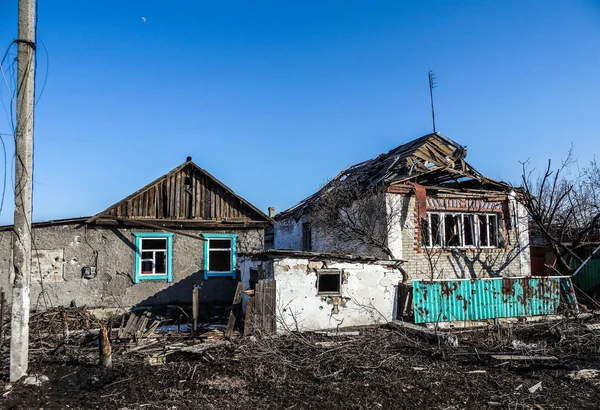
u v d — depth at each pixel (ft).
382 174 49.39
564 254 53.36
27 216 22.68
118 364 25.21
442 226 47.29
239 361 25.80
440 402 20.03
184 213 48.19
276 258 34.24
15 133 22.68
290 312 33.94
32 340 29.99
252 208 50.62
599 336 32.30
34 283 42.11
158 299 45.42
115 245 44.70
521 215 51.01
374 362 26.12
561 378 23.66
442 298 37.11
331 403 19.75
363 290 36.83
